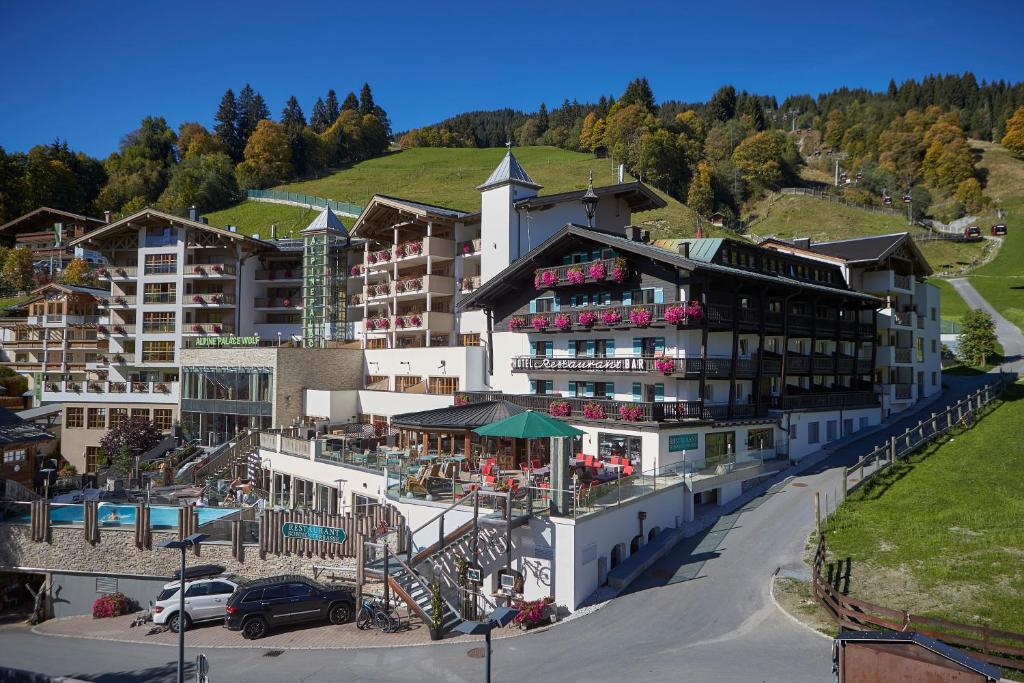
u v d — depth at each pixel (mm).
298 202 124250
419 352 50094
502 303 45500
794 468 37625
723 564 25344
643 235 41969
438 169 162875
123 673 19719
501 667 18484
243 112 182125
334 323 63062
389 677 18141
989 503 26578
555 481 23828
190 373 56125
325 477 34875
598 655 18906
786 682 16469
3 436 36594
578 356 39750
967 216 149875
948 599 20219
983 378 60312
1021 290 94438
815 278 45594
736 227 139625
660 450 32094
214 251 65500
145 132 163375
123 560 28844
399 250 55688
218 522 28109
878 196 165625
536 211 47656
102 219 124938
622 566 25250
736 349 36000
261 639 21859
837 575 23078
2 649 22828
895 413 49500
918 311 55438
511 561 23969
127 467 47875
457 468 29281
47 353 70500
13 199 114875
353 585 25234
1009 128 184250
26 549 29812
